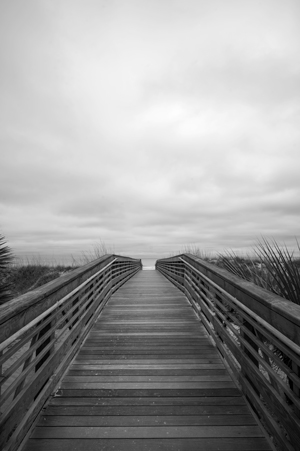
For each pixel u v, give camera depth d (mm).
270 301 2135
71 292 3570
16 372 4098
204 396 2771
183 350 3934
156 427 2297
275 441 2074
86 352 3873
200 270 5586
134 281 12586
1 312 2010
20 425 2064
